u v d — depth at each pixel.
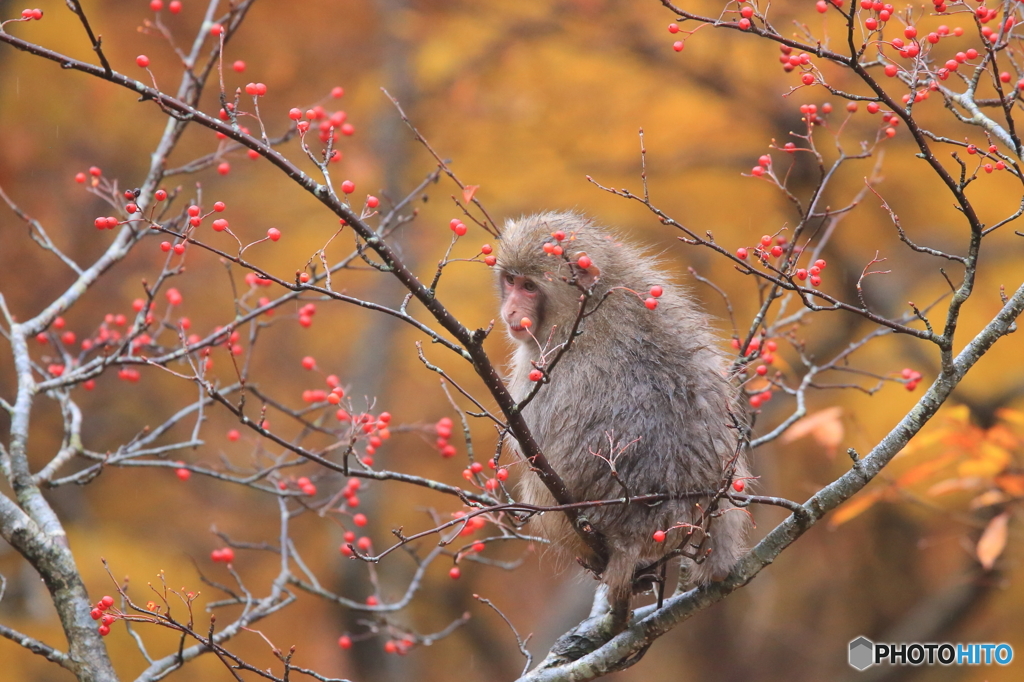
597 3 14.05
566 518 6.49
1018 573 14.65
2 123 14.33
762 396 7.12
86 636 6.00
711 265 14.94
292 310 15.52
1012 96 5.37
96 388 14.77
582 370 6.54
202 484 15.20
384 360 14.52
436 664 16.80
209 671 12.81
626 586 6.09
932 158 5.13
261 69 13.71
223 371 14.91
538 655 14.52
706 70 14.48
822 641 18.17
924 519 15.22
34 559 6.15
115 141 14.85
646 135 14.80
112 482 14.86
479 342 5.08
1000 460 8.09
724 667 19.02
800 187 14.12
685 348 6.54
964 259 5.23
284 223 15.47
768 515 14.77
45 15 14.20
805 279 6.40
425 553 15.27
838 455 14.66
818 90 14.14
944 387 5.50
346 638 7.49
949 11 5.69
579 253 6.54
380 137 14.48
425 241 14.88
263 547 7.23
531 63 14.89
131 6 13.88
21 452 6.58
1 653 11.25
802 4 13.14
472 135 14.98
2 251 13.59
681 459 6.20
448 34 15.13
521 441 5.43
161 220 7.81
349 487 7.16
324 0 14.05
